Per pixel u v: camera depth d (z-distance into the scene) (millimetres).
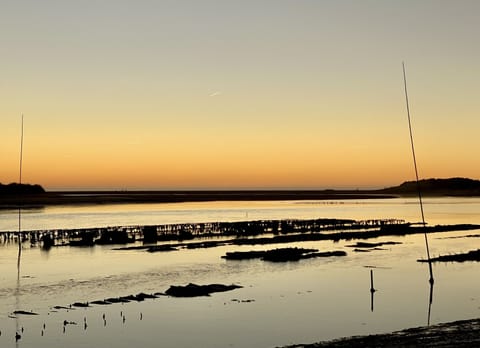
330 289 52281
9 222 152250
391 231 115875
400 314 42562
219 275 60438
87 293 50750
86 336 36594
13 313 42781
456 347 29672
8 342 35344
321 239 101500
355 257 74562
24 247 90250
